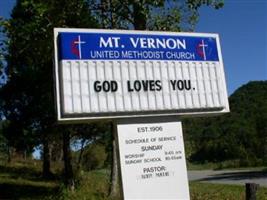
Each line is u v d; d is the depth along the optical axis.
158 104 10.24
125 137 9.98
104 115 9.90
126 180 9.77
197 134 90.31
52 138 28.94
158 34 10.58
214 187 25.31
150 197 9.84
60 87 9.83
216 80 10.91
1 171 39.09
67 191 21.28
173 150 10.20
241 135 79.00
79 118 9.77
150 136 10.12
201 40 10.96
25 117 28.55
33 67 24.48
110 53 10.12
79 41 9.98
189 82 10.62
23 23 18.72
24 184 28.80
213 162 79.38
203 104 10.66
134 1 17.66
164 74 10.44
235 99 97.75
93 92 9.86
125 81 10.11
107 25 18.95
